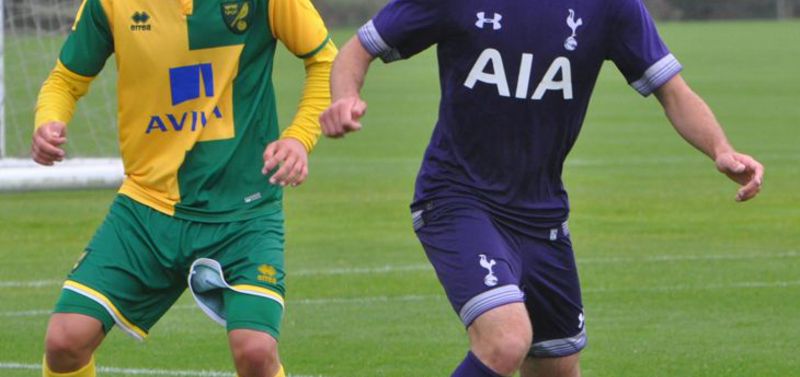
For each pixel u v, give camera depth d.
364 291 21.52
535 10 11.42
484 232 11.48
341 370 16.44
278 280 11.59
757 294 21.23
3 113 30.41
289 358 17.05
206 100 11.77
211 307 11.76
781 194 33.06
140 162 11.90
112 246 11.76
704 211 30.31
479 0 11.41
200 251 11.72
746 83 72.00
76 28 12.07
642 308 20.16
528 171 11.70
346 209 30.67
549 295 12.05
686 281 22.30
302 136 11.86
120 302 11.66
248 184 11.83
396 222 28.86
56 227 28.44
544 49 11.45
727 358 17.00
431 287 21.88
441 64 11.76
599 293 21.30
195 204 11.74
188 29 11.66
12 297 21.22
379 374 16.25
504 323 10.94
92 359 11.69
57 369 11.52
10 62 37.44
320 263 23.97
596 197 32.44
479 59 11.48
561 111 11.67
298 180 11.60
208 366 16.67
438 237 11.63
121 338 18.17
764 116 55.03
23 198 32.66
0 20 29.91
